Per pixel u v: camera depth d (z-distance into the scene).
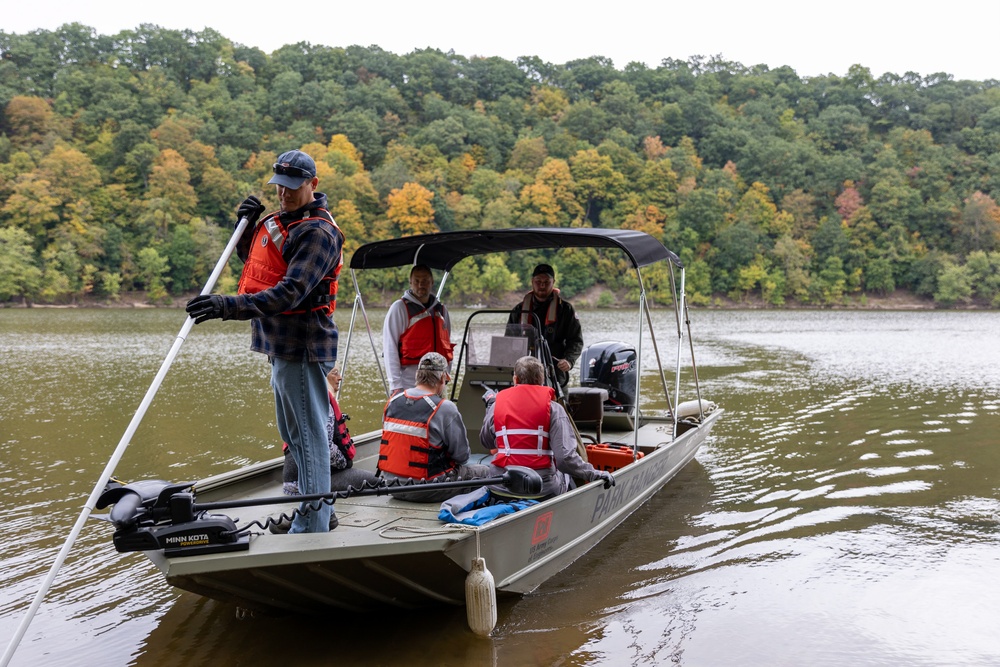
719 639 3.78
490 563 3.90
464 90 132.38
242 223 3.52
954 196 93.19
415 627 3.92
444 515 3.98
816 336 30.92
